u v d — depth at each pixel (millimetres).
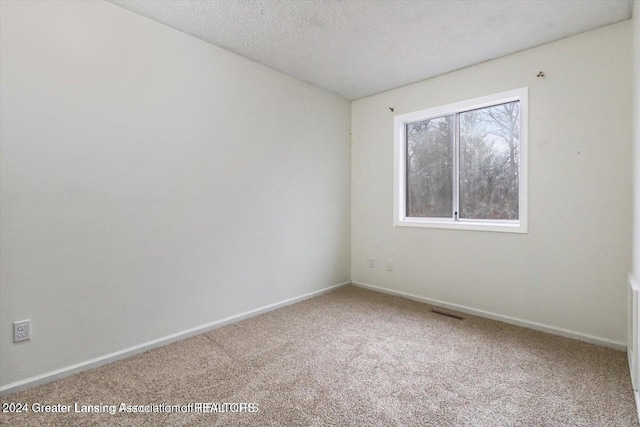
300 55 2697
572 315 2371
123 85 2037
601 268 2246
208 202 2502
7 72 1630
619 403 1578
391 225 3521
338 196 3727
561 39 2393
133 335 2104
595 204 2264
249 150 2789
